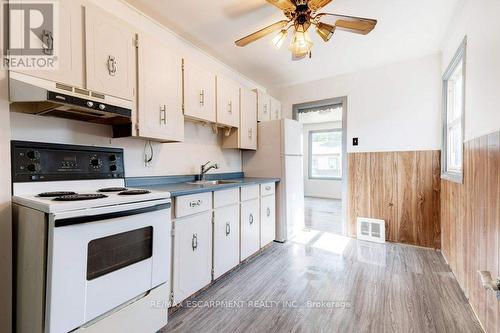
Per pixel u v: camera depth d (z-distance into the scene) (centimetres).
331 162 704
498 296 109
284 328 152
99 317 119
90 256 115
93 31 147
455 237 216
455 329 150
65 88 134
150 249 143
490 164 142
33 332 111
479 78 161
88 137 177
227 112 271
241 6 201
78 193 142
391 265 243
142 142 215
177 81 206
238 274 227
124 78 164
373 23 170
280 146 316
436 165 286
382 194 317
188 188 194
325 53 284
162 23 225
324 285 204
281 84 392
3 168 123
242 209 246
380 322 156
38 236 109
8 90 123
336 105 363
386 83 315
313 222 414
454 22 219
